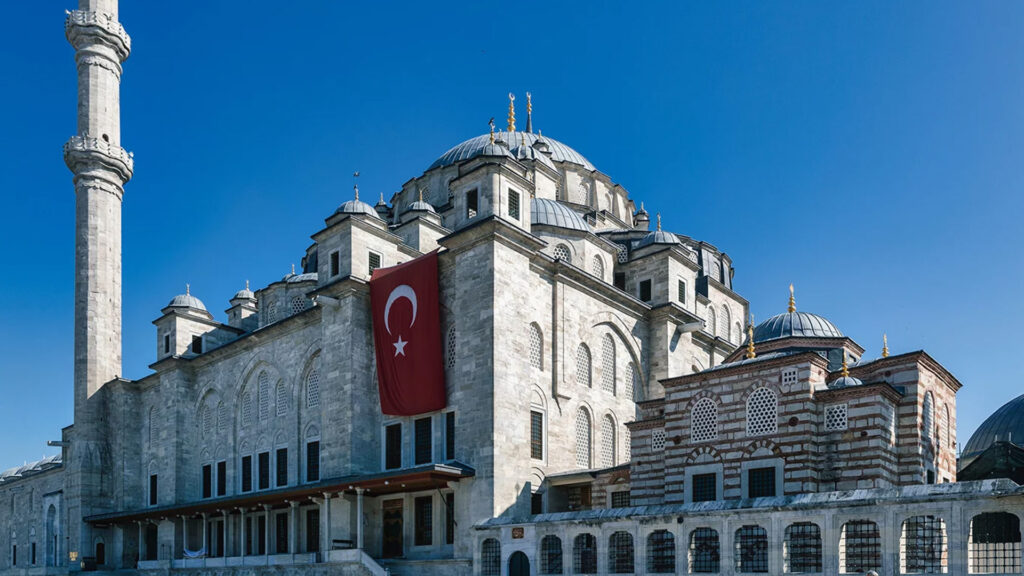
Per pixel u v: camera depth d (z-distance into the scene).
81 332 70.25
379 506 46.38
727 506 30.02
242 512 55.28
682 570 30.53
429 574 40.44
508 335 42.03
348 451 45.56
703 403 36.66
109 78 73.06
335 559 42.16
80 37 72.06
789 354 34.19
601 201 68.50
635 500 39.28
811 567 28.08
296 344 54.59
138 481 68.88
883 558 26.06
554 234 54.03
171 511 56.69
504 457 40.38
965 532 24.69
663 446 38.91
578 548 34.56
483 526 38.22
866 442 32.09
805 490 32.34
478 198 44.12
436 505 42.81
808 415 32.97
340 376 47.22
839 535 27.11
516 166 46.12
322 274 50.09
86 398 69.25
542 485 43.12
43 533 85.31
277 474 54.41
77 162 71.31
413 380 44.28
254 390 58.72
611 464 49.34
